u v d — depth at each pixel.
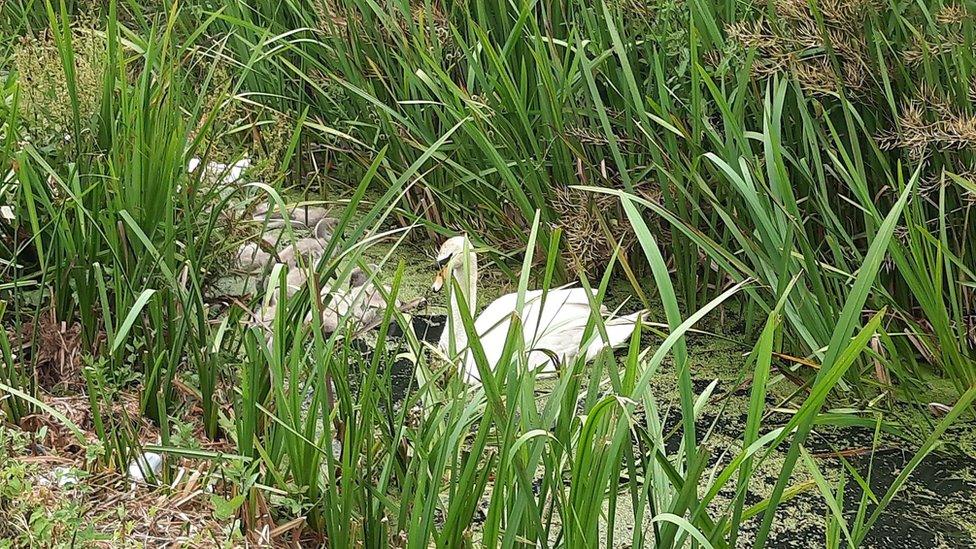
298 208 5.06
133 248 3.52
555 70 4.46
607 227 4.12
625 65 3.87
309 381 2.98
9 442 2.98
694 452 2.42
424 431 2.88
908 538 3.10
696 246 4.16
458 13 4.73
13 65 4.64
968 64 3.50
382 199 3.35
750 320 4.04
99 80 3.76
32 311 3.70
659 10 4.09
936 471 3.37
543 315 4.03
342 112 4.96
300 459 2.89
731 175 3.55
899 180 3.37
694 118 3.81
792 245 3.69
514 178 4.21
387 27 4.43
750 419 2.29
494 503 2.47
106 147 3.72
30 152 3.35
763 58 3.78
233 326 3.63
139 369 3.54
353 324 3.21
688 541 2.86
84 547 2.58
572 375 2.53
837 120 3.92
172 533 2.78
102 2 5.25
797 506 3.22
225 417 3.31
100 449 3.03
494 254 4.57
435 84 4.36
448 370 3.39
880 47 3.58
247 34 5.16
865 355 3.82
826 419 2.59
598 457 2.35
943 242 3.45
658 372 3.93
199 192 4.07
